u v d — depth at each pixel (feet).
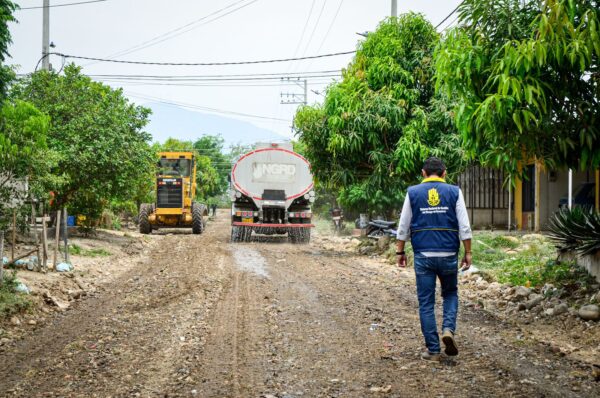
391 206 70.59
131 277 39.34
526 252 40.55
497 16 26.27
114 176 56.85
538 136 25.32
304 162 71.41
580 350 19.88
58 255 44.27
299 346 20.65
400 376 17.02
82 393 15.61
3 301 25.52
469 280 34.76
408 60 54.60
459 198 18.89
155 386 16.20
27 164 35.76
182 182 90.33
